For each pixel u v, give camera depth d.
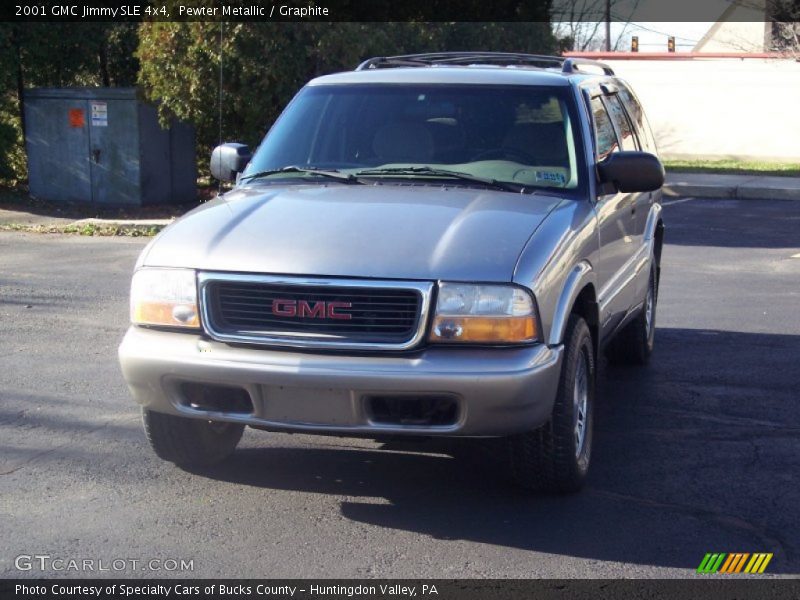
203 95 16.09
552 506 5.03
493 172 5.59
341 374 4.39
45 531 4.67
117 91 17.58
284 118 6.20
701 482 5.38
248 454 5.72
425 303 4.43
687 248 13.66
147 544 4.55
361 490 5.22
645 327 7.59
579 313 5.39
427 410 4.50
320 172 5.68
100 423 6.21
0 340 8.27
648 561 4.43
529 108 5.82
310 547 4.54
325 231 4.74
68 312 9.33
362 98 6.05
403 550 4.52
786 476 5.48
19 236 14.52
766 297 10.44
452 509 4.98
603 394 7.06
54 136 18.16
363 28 16.17
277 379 4.46
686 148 26.84
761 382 7.35
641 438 6.11
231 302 4.64
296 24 15.80
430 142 5.79
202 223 5.00
